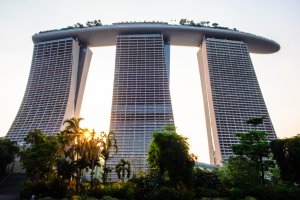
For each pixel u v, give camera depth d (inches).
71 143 2763.3
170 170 2454.5
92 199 2268.7
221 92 6486.2
